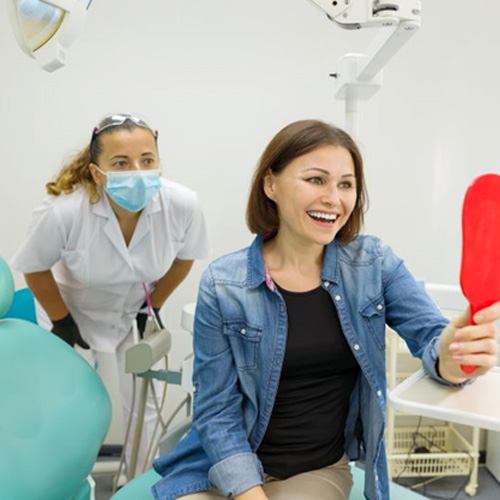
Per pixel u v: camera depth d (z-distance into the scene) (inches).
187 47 80.5
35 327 45.1
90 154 58.9
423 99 83.4
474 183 25.0
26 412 38.9
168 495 39.8
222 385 39.1
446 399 28.4
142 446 76.0
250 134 83.5
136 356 51.4
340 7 36.8
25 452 37.5
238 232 86.3
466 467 83.7
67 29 35.9
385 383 39.7
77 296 69.8
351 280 39.8
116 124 56.0
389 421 81.8
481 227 25.4
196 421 39.4
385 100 83.1
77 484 42.9
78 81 80.2
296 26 80.9
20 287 84.0
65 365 44.3
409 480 85.2
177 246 68.3
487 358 27.1
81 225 61.1
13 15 34.9
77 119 81.3
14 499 35.2
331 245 40.6
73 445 41.5
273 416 39.4
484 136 85.0
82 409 43.3
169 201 64.1
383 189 86.0
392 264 40.7
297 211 36.8
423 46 81.7
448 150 85.3
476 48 82.1
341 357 39.2
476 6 80.8
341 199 36.9
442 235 88.0
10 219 83.5
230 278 39.4
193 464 41.1
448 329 30.2
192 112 82.3
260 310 38.6
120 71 80.4
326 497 38.2
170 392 88.4
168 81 81.2
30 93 80.0
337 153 36.4
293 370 38.6
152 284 72.2
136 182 55.9
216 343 39.2
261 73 82.0
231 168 84.4
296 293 39.4
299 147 36.4
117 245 62.1
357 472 47.3
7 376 38.9
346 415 41.8
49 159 82.1
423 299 39.4
